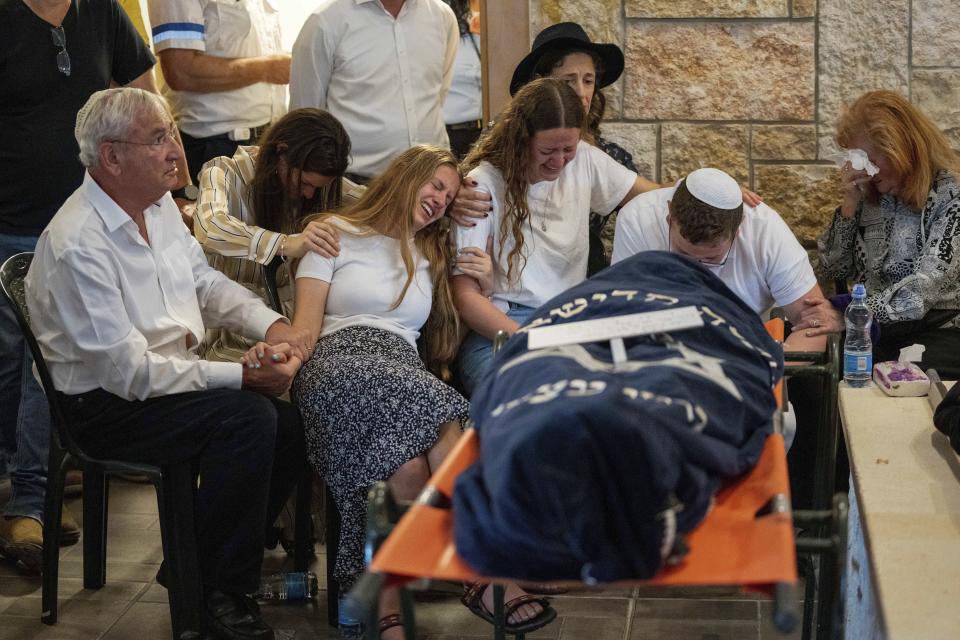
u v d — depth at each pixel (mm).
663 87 4219
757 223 3264
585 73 3850
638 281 2164
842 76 4137
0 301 3750
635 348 1896
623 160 4105
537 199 3496
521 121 3367
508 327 3346
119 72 4059
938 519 2248
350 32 4172
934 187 3602
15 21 3672
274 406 3160
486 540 1525
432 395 2990
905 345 3607
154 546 3709
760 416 1870
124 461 3000
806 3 4098
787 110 4184
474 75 5262
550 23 4215
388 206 3330
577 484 1489
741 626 3086
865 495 2379
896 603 1913
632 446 1498
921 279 3514
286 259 3482
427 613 3246
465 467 1828
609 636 3061
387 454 2955
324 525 3713
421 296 3369
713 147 4242
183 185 4207
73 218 2975
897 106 3604
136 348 2949
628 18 4180
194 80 4449
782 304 3309
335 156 3482
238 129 4566
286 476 3254
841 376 3367
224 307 3346
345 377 3039
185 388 3002
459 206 3424
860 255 3756
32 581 3502
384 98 4227
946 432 2545
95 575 3410
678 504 1556
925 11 4059
